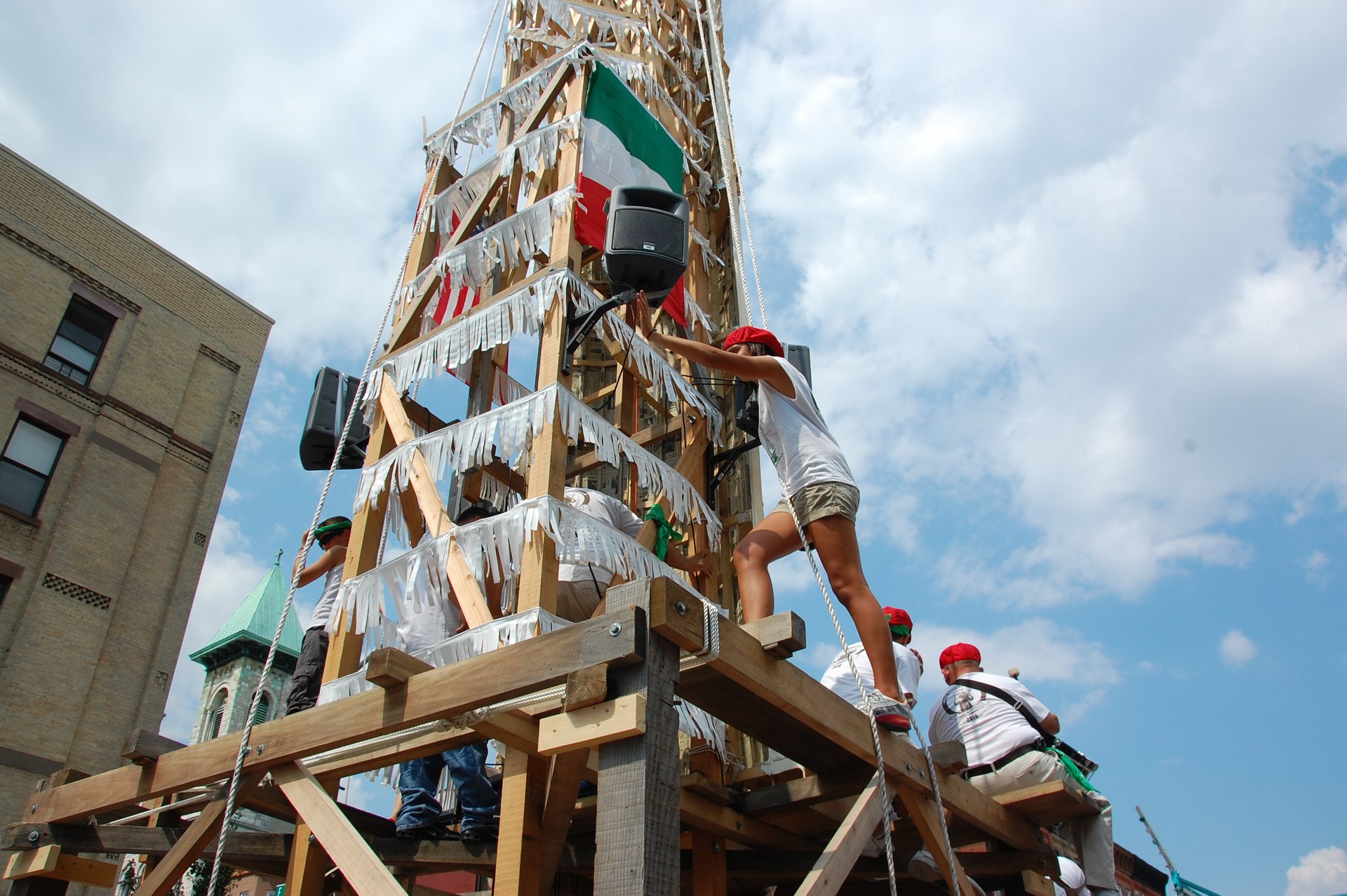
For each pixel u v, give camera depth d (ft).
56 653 52.75
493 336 19.15
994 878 15.98
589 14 28.71
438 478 17.92
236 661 140.56
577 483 27.17
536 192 21.90
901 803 13.19
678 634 9.41
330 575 21.99
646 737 8.84
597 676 9.20
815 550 14.01
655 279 16.03
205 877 52.49
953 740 14.49
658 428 23.49
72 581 54.90
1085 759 15.99
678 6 35.63
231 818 11.48
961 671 17.49
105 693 54.24
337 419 26.40
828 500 13.83
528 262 23.97
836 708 11.50
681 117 29.17
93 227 63.31
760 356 14.97
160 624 58.39
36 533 54.39
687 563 19.13
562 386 17.52
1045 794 14.05
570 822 11.86
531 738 11.64
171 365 65.31
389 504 19.16
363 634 17.48
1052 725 16.05
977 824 13.78
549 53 28.76
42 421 56.70
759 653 10.62
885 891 16.42
